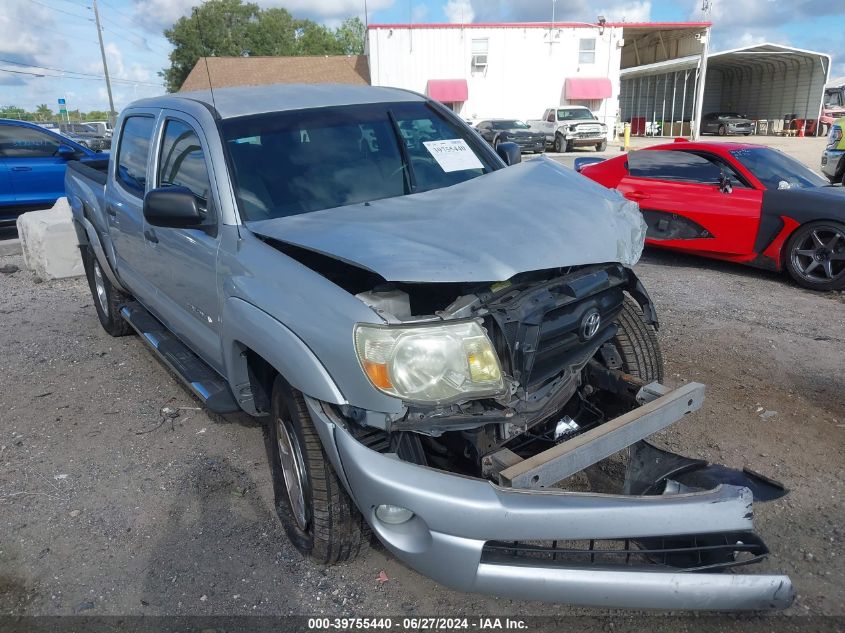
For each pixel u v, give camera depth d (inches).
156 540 126.3
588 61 1378.0
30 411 181.6
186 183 144.5
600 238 112.9
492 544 92.4
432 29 1330.0
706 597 92.4
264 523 130.4
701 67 1370.6
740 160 294.4
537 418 107.2
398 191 140.3
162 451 158.2
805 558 114.4
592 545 97.5
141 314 200.4
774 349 203.6
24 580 116.7
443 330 93.0
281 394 113.0
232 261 121.5
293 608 108.4
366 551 115.4
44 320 260.5
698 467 111.6
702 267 310.5
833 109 1483.8
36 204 435.8
